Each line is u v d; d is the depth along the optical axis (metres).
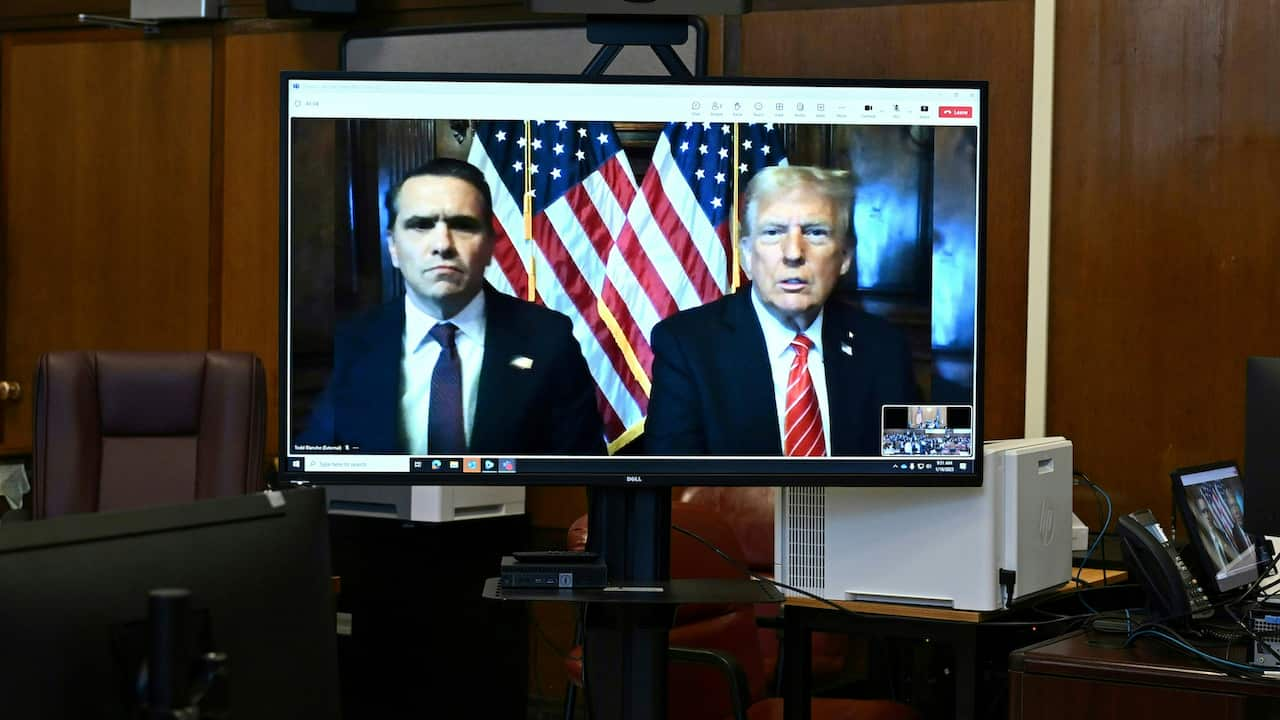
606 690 2.50
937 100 2.60
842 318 2.59
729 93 2.59
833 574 2.94
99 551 1.33
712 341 2.58
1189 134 4.08
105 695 1.30
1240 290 4.03
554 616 4.71
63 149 5.34
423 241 2.54
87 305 5.31
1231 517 3.07
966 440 2.60
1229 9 4.03
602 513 2.62
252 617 1.43
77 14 5.32
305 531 1.51
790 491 2.99
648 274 2.58
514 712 4.55
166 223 5.21
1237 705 2.33
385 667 4.37
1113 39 4.16
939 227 2.60
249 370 3.80
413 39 4.76
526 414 2.55
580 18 4.54
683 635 3.09
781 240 2.58
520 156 2.56
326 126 2.54
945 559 2.84
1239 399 4.02
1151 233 4.13
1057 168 4.23
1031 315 4.23
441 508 4.10
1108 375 4.18
